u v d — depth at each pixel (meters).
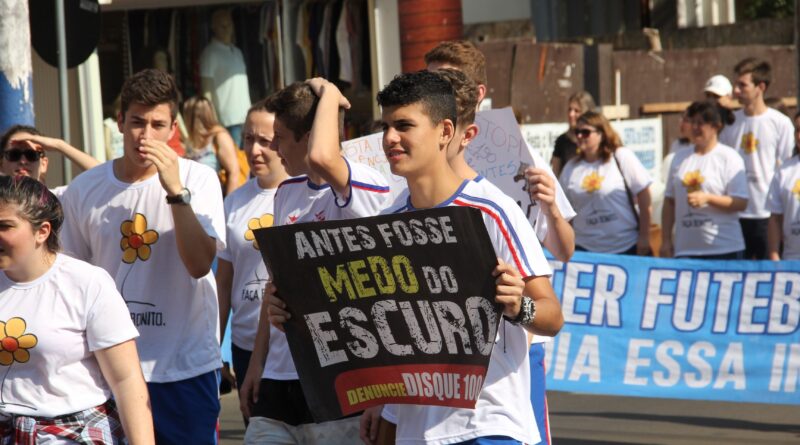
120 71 14.53
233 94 14.51
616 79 17.25
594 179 11.24
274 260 4.36
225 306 6.58
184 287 5.79
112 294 4.54
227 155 11.76
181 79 14.59
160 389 5.77
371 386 4.39
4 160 7.47
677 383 9.14
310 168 5.59
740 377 9.04
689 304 9.11
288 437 5.78
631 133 16.20
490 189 4.30
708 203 10.97
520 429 4.27
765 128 12.43
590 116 11.25
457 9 14.02
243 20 14.66
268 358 5.83
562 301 9.25
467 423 4.25
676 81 17.75
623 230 11.24
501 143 5.70
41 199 4.48
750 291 9.02
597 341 9.22
